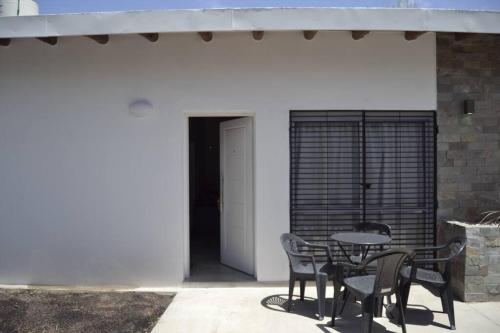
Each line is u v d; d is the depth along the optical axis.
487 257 4.68
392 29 4.76
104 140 5.42
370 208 5.54
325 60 5.41
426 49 5.48
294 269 4.46
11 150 5.48
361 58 5.43
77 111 5.43
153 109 5.39
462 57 5.52
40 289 5.32
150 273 5.40
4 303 4.70
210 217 9.24
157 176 5.40
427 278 4.22
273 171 5.42
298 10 4.71
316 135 5.54
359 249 5.37
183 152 5.45
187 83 5.40
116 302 4.79
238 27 4.71
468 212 5.52
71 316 4.35
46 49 5.43
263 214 5.42
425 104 5.48
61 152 5.44
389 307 4.39
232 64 5.40
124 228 5.41
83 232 5.43
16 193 5.48
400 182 5.56
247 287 5.28
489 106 5.55
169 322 4.21
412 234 5.55
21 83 5.46
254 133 5.50
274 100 5.41
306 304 4.70
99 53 5.40
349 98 5.43
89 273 5.43
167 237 5.39
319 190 5.54
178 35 5.39
